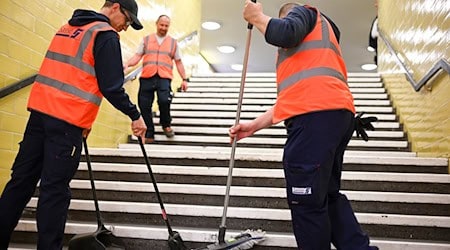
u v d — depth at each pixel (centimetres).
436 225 254
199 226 273
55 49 222
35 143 219
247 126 230
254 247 242
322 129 182
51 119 210
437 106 338
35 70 329
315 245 184
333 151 184
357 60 1049
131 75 458
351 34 896
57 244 209
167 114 435
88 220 285
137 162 359
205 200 296
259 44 982
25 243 264
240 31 916
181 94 570
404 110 437
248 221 269
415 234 257
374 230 260
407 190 301
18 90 310
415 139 392
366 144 403
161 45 445
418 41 394
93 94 218
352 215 205
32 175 220
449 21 310
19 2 311
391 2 539
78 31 222
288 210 268
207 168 320
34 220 276
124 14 242
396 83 486
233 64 1142
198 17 772
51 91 214
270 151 373
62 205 211
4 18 297
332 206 204
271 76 629
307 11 196
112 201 302
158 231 252
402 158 330
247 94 550
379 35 618
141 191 303
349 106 190
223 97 557
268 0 764
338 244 201
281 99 194
